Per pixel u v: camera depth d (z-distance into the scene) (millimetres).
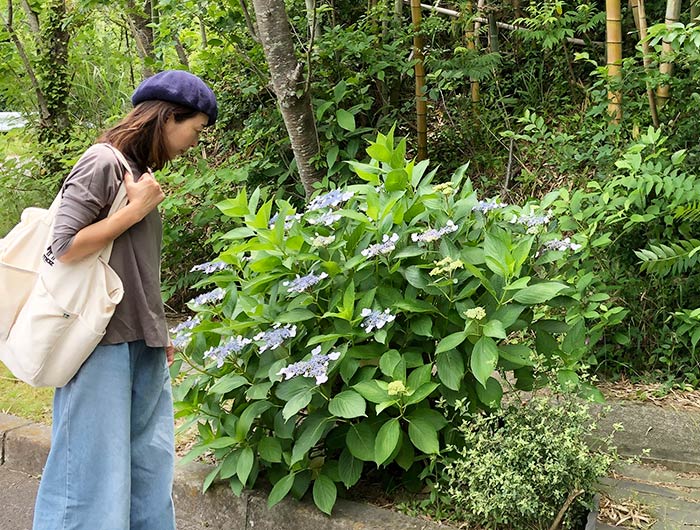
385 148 3180
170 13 5160
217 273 3369
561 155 4836
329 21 6109
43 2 7004
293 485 2852
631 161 3771
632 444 3270
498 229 2996
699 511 2674
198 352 3033
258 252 3064
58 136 6715
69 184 2148
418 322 2846
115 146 2266
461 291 2846
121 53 7516
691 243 3713
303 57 5172
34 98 7180
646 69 4398
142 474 2363
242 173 4945
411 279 2832
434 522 2711
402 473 3020
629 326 4031
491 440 2660
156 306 2334
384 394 2678
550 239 3066
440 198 3104
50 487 2234
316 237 2943
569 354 3016
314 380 2750
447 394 2820
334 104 5133
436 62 5406
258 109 5738
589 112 4613
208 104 2322
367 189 3143
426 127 5598
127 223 2176
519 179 5184
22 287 2205
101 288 2162
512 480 2537
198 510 3053
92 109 7504
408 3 6035
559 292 2857
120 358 2238
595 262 4008
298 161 4852
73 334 2139
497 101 5699
